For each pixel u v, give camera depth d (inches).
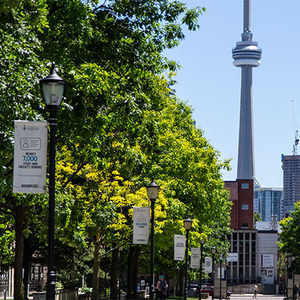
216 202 2006.6
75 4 984.3
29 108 807.1
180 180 1739.7
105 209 1298.0
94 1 1064.8
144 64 1087.0
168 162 1640.0
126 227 1432.1
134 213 1154.0
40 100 837.2
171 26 1124.5
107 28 1076.5
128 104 1000.2
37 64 849.5
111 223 1307.8
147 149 1128.2
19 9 840.3
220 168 2139.5
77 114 887.1
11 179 856.3
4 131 774.5
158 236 1658.5
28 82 810.2
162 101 1737.2
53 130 596.4
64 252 2001.7
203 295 3235.7
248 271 6683.1
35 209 1142.3
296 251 3503.9
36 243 1813.5
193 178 1804.9
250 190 7337.6
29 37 855.7
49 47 981.8
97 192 1342.3
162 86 1766.7
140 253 2139.5
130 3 1095.0
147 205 1412.4
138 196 1390.3
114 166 1301.7
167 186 1583.4
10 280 2866.6
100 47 1049.5
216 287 3319.4
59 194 1018.7
